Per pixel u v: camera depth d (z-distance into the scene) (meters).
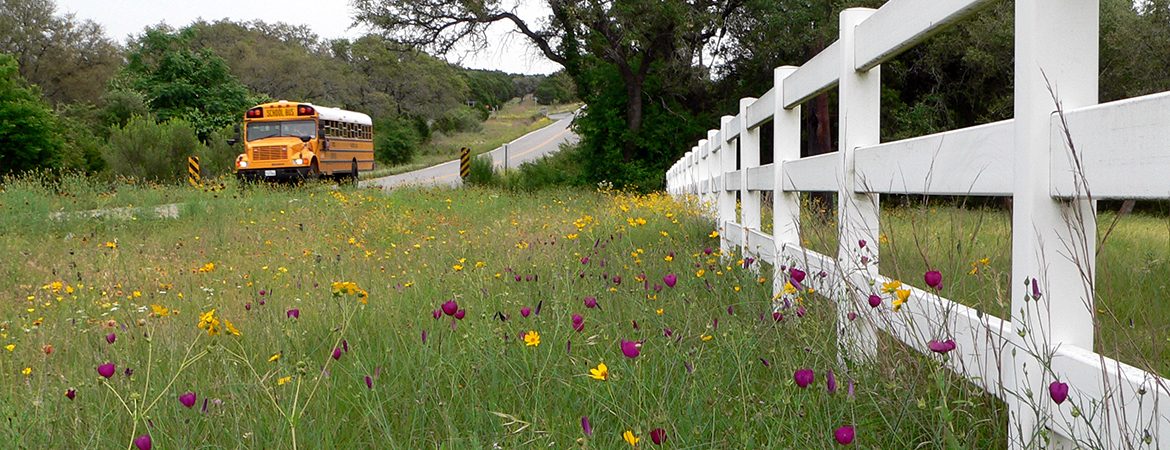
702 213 8.75
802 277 2.88
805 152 24.77
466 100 130.88
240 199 14.90
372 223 10.46
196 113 54.47
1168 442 1.50
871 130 3.05
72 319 4.27
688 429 2.19
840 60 3.10
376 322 3.93
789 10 22.48
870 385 2.41
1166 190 1.39
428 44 26.75
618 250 6.27
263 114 23.91
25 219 11.12
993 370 2.07
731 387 2.63
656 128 26.56
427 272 5.52
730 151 6.55
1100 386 1.67
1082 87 1.78
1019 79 1.84
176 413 2.53
